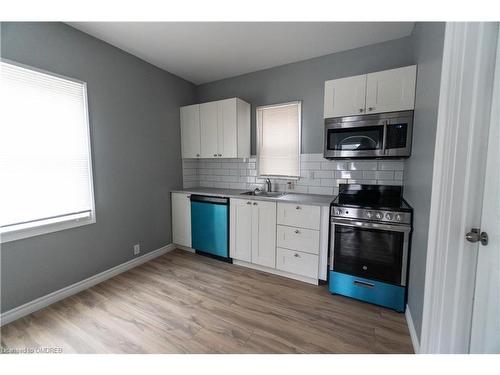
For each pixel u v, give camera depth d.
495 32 0.98
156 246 3.02
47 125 1.90
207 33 2.16
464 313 1.12
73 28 2.04
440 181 1.13
